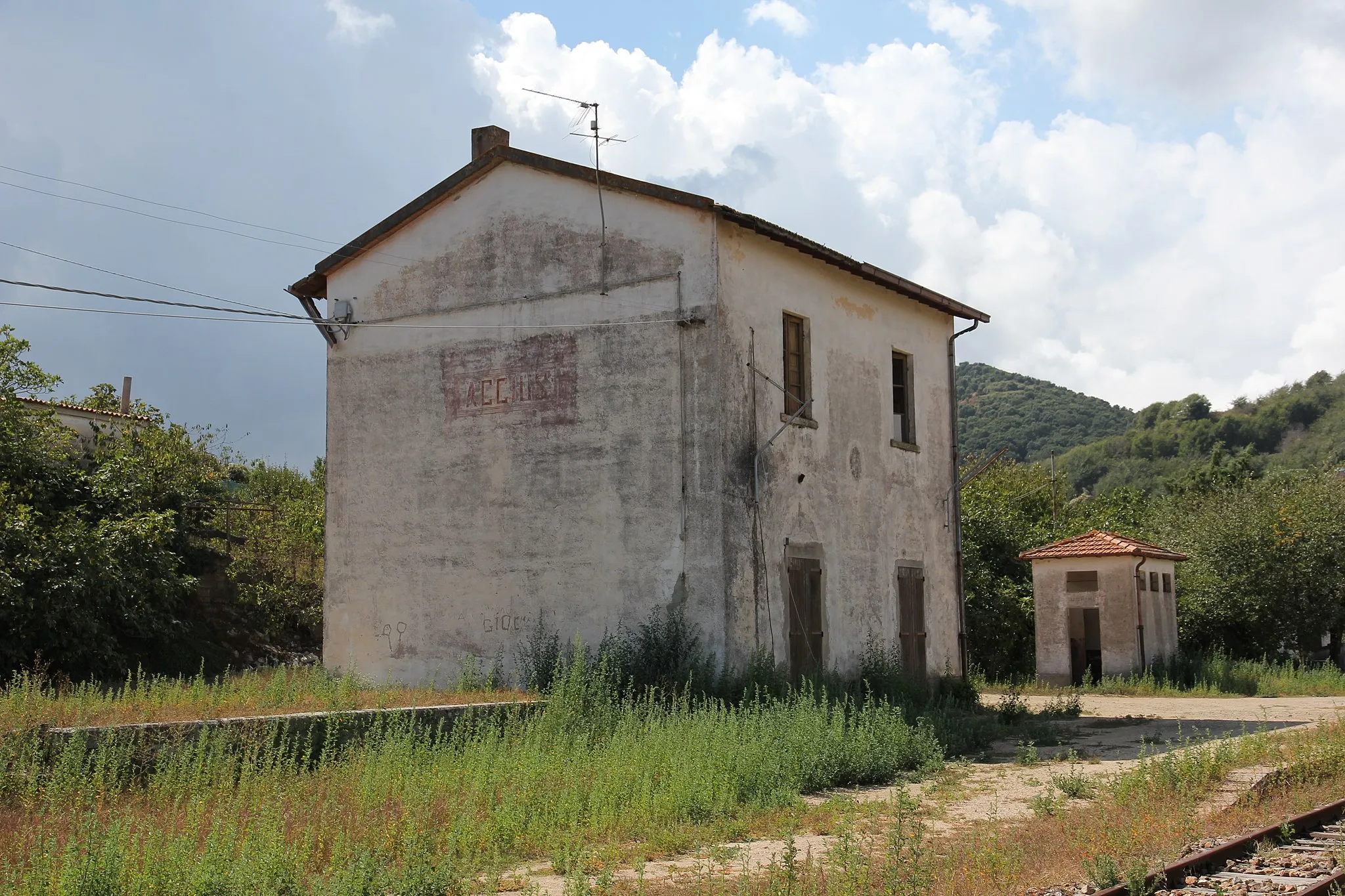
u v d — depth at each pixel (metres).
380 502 18.48
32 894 6.09
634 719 12.71
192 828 7.22
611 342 16.58
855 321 19.33
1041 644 28.16
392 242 18.86
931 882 7.20
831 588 17.81
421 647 17.77
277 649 23.20
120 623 18.42
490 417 17.56
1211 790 10.46
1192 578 32.47
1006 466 41.72
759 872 7.64
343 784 9.26
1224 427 87.00
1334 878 7.10
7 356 19.19
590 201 16.97
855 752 12.25
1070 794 10.82
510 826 8.46
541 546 16.86
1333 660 34.81
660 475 15.98
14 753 8.77
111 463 20.11
